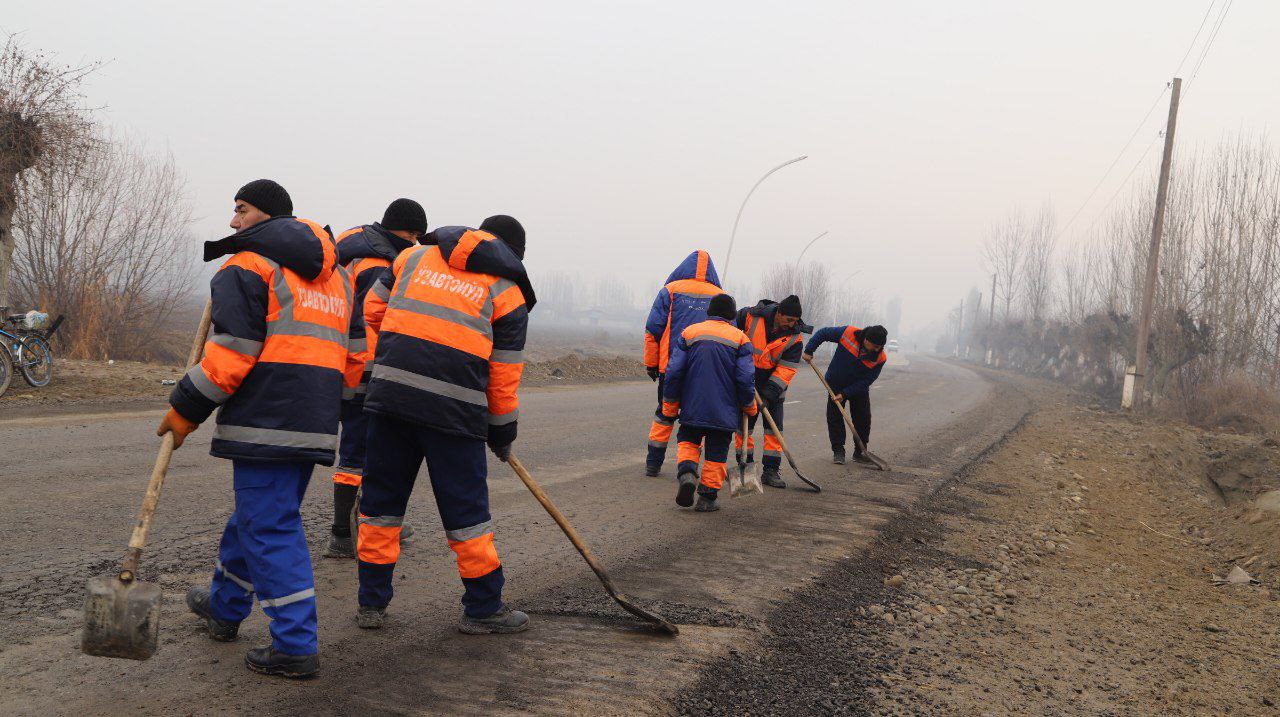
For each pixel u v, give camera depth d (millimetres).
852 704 3207
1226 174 21703
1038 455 11531
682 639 3566
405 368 3104
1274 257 20016
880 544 5785
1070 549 6617
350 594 3762
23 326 10445
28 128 12586
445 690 2836
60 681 2656
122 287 17016
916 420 14961
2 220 12836
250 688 2721
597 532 5324
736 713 2969
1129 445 13305
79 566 3807
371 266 4262
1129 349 25859
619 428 10859
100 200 16391
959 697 3436
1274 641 4715
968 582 5266
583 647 3365
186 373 2631
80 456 6445
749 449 6613
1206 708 3650
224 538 3000
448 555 4496
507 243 3350
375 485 3303
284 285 2771
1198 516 8477
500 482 6691
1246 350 20172
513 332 3250
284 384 2768
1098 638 4508
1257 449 11086
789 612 4133
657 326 7531
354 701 2693
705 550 5117
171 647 2986
